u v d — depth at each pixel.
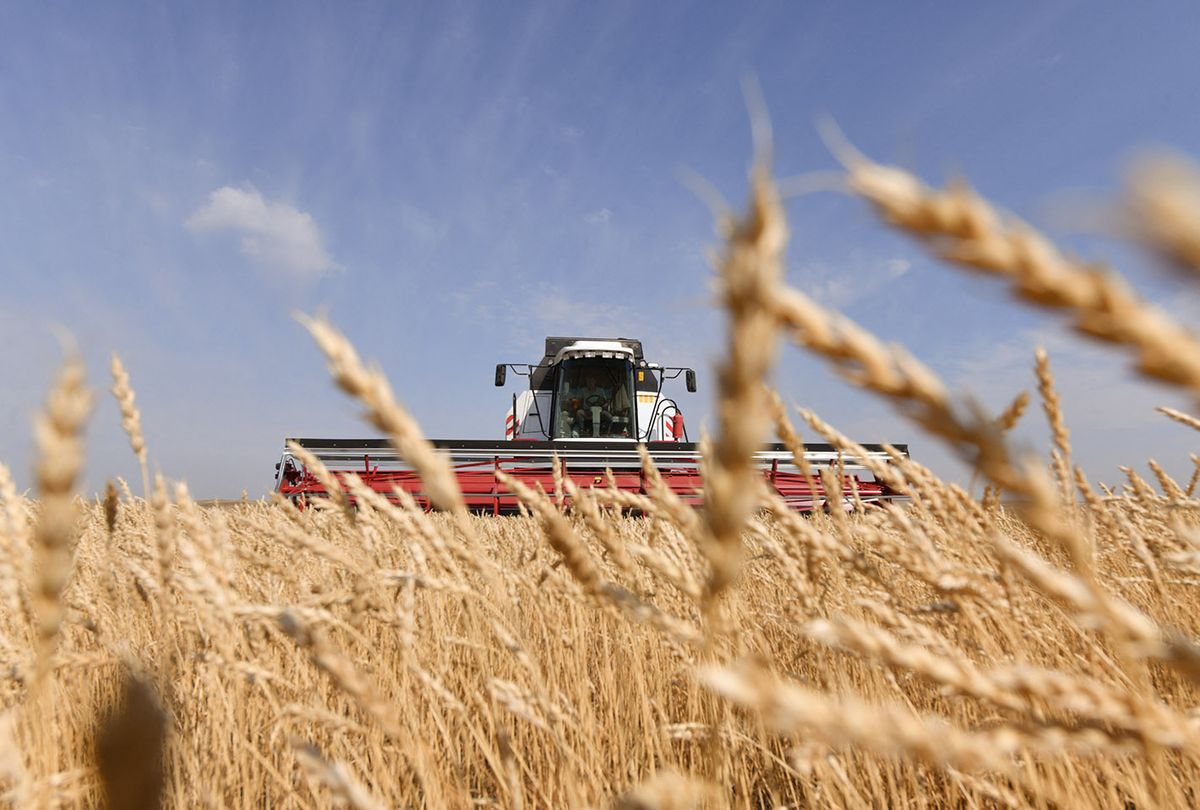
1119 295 0.31
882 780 2.21
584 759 2.21
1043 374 1.58
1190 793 1.62
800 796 2.39
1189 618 2.18
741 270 0.40
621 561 1.27
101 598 2.55
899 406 0.45
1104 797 1.69
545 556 2.61
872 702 2.00
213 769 2.23
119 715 0.55
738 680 0.47
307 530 2.76
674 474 15.13
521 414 19.92
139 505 3.35
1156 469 2.54
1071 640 1.80
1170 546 2.17
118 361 1.78
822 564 1.91
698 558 2.06
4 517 1.34
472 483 14.70
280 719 1.88
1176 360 0.30
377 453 13.98
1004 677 0.61
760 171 0.41
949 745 0.50
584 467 15.30
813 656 2.18
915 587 2.22
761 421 0.47
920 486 1.74
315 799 1.96
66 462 0.68
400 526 1.74
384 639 2.68
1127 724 0.59
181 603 2.23
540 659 2.79
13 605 1.32
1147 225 0.20
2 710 2.03
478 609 1.96
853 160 0.37
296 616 1.45
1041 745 0.57
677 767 2.28
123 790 0.54
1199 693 2.04
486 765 2.43
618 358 18.23
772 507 1.71
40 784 1.29
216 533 2.05
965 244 0.32
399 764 2.28
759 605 2.77
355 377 0.71
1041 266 0.31
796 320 0.42
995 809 1.89
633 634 2.63
